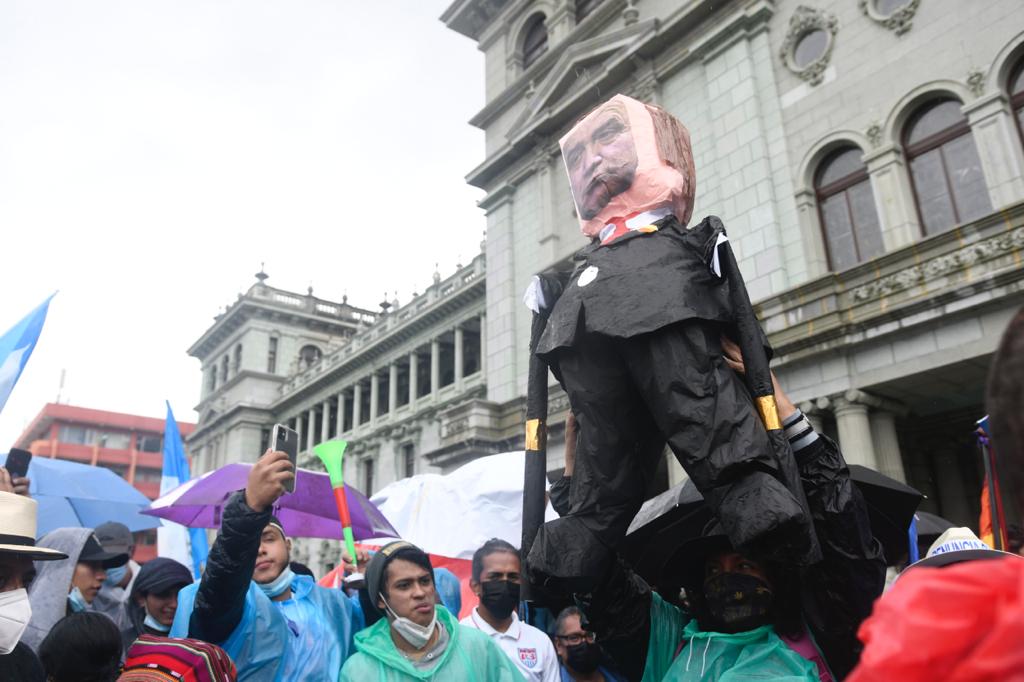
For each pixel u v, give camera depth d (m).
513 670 3.29
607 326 1.93
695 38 16.38
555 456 15.22
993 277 9.80
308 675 3.30
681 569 2.62
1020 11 11.41
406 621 3.08
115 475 7.61
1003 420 0.89
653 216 2.19
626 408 2.03
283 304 40.44
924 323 10.58
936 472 13.49
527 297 2.42
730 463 1.76
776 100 14.55
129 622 5.54
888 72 12.91
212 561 2.71
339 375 32.88
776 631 2.41
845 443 11.27
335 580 5.82
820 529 1.96
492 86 23.33
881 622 0.93
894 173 12.41
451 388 26.05
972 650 0.82
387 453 28.34
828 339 11.52
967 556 1.69
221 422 39.78
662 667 2.67
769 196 14.02
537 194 19.86
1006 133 11.20
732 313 1.99
